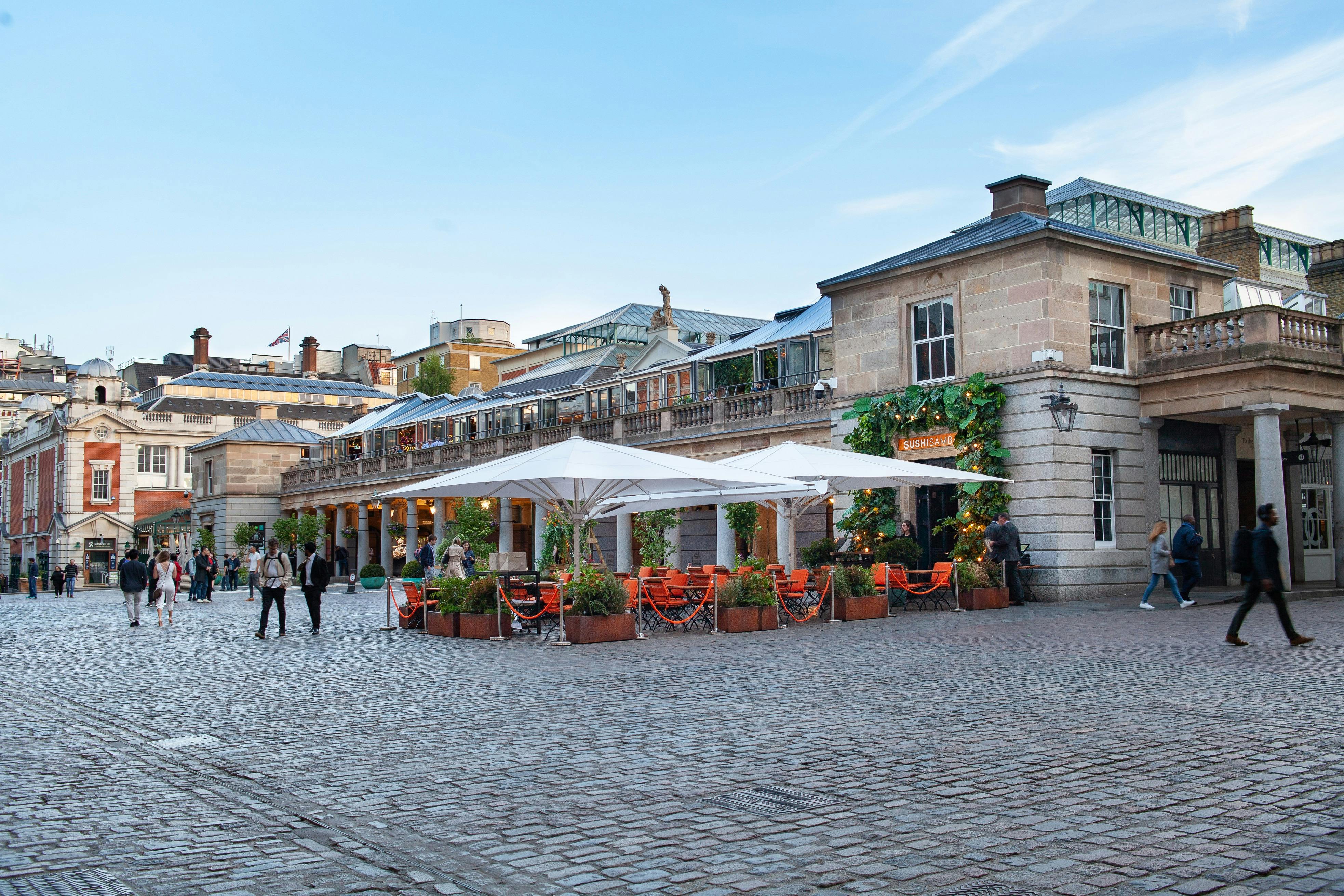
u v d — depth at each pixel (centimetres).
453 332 10431
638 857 585
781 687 1165
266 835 646
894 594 2272
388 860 591
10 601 5219
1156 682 1137
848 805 679
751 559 2106
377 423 6184
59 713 1138
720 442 3475
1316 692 1051
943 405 2512
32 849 623
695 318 6700
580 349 7112
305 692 1248
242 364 11512
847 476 2055
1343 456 2422
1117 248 2470
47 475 8444
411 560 5197
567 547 3853
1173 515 2552
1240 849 575
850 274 2786
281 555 2036
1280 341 2266
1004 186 2777
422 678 1346
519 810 689
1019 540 2286
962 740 862
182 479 8356
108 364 8219
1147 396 2486
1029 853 575
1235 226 3212
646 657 1489
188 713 1114
